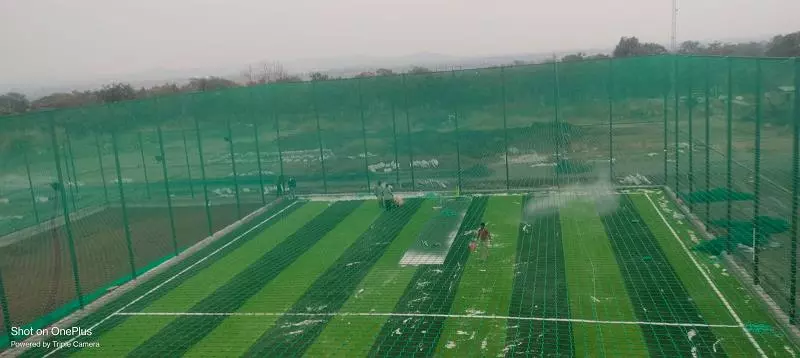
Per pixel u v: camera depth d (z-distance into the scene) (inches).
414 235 638.5
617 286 460.4
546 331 391.5
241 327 434.9
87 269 571.2
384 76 820.6
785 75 392.5
